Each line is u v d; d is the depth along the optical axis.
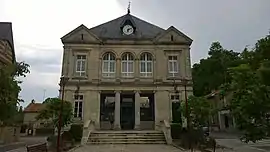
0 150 19.38
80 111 28.17
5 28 34.06
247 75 9.42
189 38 30.67
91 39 30.14
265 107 8.81
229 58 50.88
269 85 8.19
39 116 20.09
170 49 30.31
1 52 30.33
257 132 9.27
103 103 30.72
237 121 9.88
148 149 18.36
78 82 28.69
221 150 18.30
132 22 32.22
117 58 29.92
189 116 20.69
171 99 28.92
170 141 21.59
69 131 23.50
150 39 30.55
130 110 30.67
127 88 29.06
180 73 29.72
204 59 55.00
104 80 29.36
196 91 54.94
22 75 27.98
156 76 29.44
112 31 32.19
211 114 21.08
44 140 30.34
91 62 29.52
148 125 29.19
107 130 26.70
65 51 29.66
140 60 30.28
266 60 8.37
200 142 18.97
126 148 18.88
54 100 19.86
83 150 17.97
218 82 50.56
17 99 11.06
